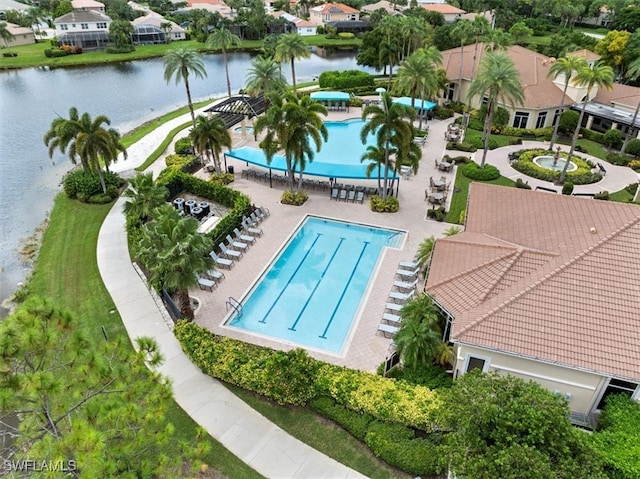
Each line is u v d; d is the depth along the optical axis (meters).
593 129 51.78
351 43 108.06
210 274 26.53
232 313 24.17
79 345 12.38
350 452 16.83
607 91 53.19
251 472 16.16
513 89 37.47
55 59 89.12
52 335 11.56
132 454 12.52
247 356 20.17
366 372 19.31
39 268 28.45
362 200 35.88
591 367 16.23
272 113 31.92
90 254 29.31
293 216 33.75
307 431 17.69
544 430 12.73
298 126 32.59
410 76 47.34
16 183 42.38
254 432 17.67
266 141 33.91
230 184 39.00
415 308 20.47
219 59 96.25
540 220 23.16
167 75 47.12
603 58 65.38
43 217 36.09
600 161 44.34
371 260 29.16
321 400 18.23
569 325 17.47
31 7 120.06
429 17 96.69
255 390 19.09
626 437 15.02
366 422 17.31
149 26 103.50
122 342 13.85
